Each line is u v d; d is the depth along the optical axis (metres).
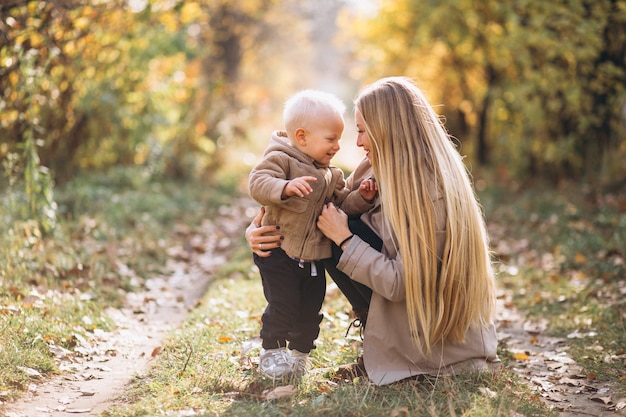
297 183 2.98
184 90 11.09
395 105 3.20
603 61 9.39
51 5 6.74
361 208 3.42
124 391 3.30
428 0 11.59
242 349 3.69
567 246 6.79
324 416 2.82
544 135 10.20
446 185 3.15
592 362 3.85
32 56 6.23
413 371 3.24
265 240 3.21
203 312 4.68
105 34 8.26
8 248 5.15
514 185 10.59
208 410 2.92
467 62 12.22
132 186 9.33
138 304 5.15
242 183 12.01
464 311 3.21
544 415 3.02
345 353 3.77
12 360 3.40
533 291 5.64
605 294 5.27
